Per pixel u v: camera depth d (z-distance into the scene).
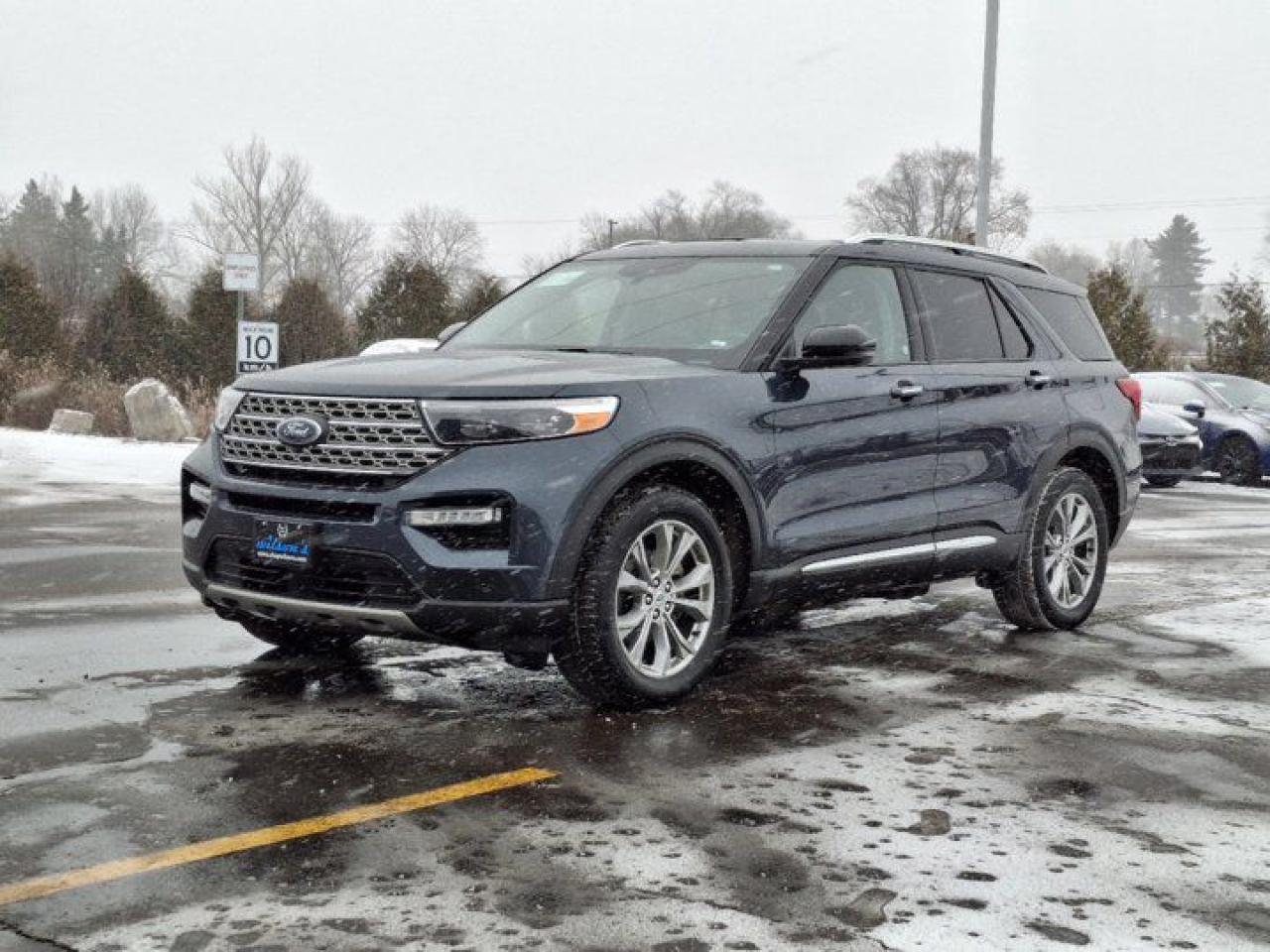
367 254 101.62
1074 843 3.65
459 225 105.19
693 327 5.47
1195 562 9.66
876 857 3.49
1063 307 7.03
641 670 4.83
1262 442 18.11
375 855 3.41
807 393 5.31
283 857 3.38
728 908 3.12
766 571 5.18
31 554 8.36
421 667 5.53
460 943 2.90
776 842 3.58
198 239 93.25
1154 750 4.62
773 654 6.07
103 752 4.23
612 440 4.61
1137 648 6.42
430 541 4.45
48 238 108.94
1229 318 30.41
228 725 4.59
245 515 4.73
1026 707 5.18
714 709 5.02
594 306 5.87
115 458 15.26
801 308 5.48
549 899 3.15
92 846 3.42
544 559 4.48
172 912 3.03
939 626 6.87
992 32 21.14
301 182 93.50
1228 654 6.32
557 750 4.41
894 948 2.93
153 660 5.52
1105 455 6.90
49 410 20.59
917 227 96.75
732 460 4.99
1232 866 3.51
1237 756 4.59
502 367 4.83
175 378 27.06
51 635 5.96
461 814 3.74
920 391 5.79
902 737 4.69
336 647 5.80
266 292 92.62
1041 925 3.08
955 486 6.02
